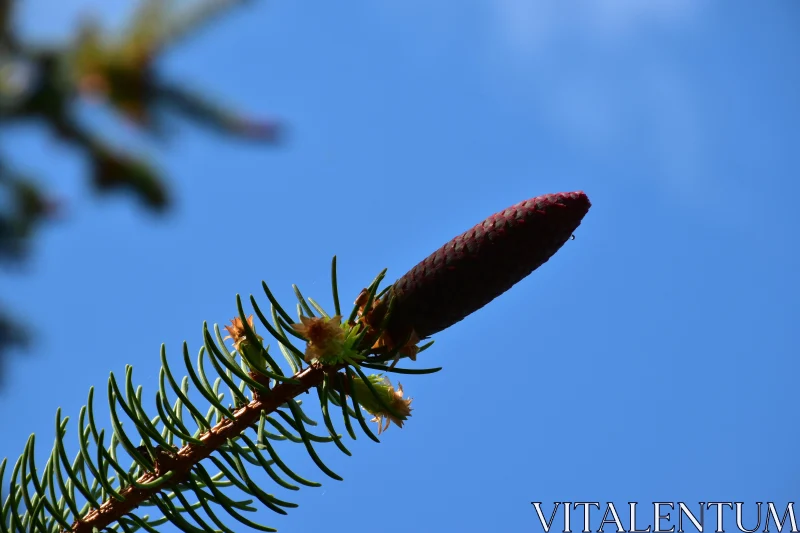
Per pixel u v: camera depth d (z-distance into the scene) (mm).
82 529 664
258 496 667
